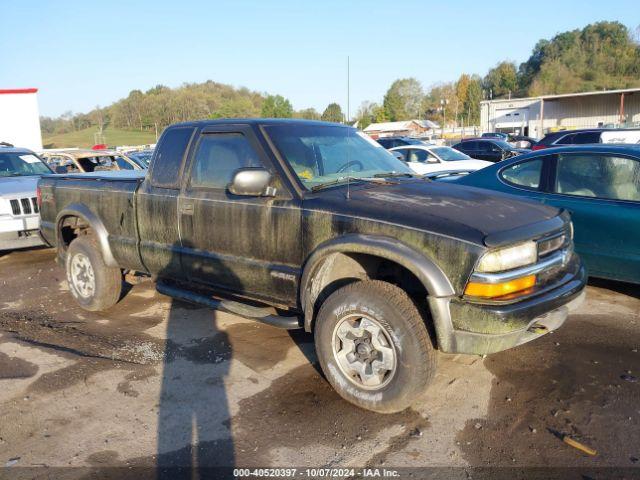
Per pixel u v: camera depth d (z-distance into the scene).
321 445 3.21
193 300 4.59
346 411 3.56
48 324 5.32
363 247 3.37
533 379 3.93
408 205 3.52
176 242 4.61
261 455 3.13
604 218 5.29
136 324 5.24
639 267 5.11
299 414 3.54
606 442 3.17
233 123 4.34
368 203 3.58
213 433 3.36
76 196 5.53
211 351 4.55
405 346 3.26
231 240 4.17
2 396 3.88
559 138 17.11
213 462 3.08
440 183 4.31
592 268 5.42
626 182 5.33
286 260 3.88
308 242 3.72
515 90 120.00
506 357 4.29
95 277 5.39
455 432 3.30
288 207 3.81
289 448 3.19
